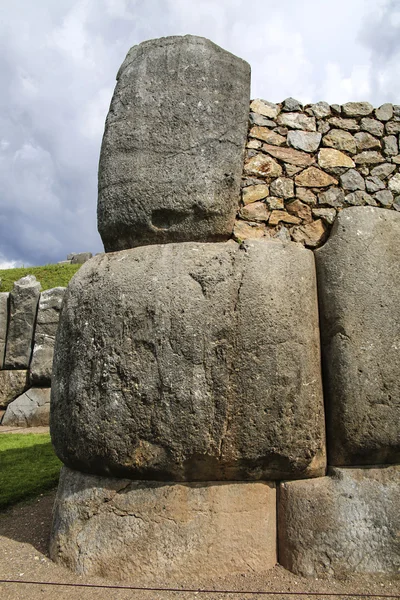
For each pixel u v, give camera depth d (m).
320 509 2.27
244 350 2.27
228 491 2.30
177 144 2.62
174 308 2.30
